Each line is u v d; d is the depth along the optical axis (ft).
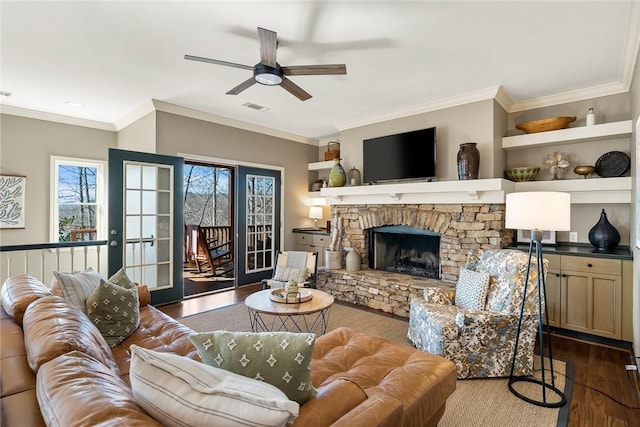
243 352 3.66
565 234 12.44
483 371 8.03
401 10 7.23
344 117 15.62
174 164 14.10
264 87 11.93
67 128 15.64
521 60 9.62
